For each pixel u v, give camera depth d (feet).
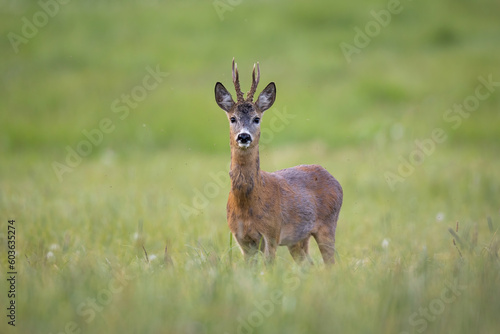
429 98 136.77
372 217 66.03
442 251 51.42
